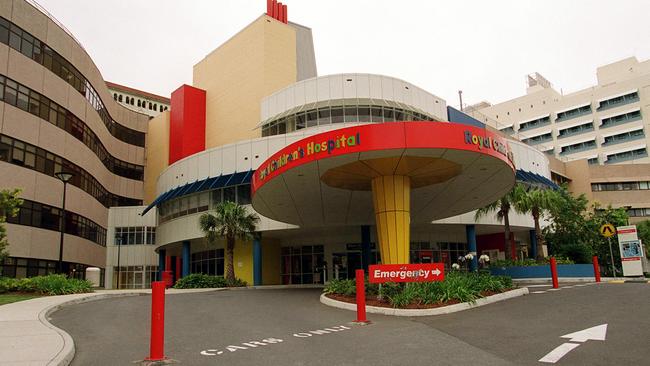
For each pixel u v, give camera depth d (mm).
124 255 52594
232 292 27297
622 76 95938
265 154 36781
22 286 23297
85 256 43469
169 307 17766
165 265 51344
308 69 60281
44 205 36219
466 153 16328
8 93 33375
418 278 15078
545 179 46281
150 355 8703
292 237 40188
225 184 37188
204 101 54125
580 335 9930
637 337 9492
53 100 38031
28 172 34625
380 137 15680
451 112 46188
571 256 43031
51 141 37406
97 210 48000
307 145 17172
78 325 13164
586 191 69500
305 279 39688
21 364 7820
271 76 46969
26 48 35438
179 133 52750
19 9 34906
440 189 22062
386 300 16062
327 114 39250
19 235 33375
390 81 40188
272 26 48312
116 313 15844
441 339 10086
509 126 100688
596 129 89438
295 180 19750
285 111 41188
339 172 18422
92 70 46281
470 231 38562
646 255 58438
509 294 17891
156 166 59219
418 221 31844
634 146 84562
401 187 18766
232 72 50594
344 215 29016
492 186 21906
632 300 15164
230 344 10172
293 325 12789
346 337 10648
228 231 34031
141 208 53656
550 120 95562
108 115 53938
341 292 19250
